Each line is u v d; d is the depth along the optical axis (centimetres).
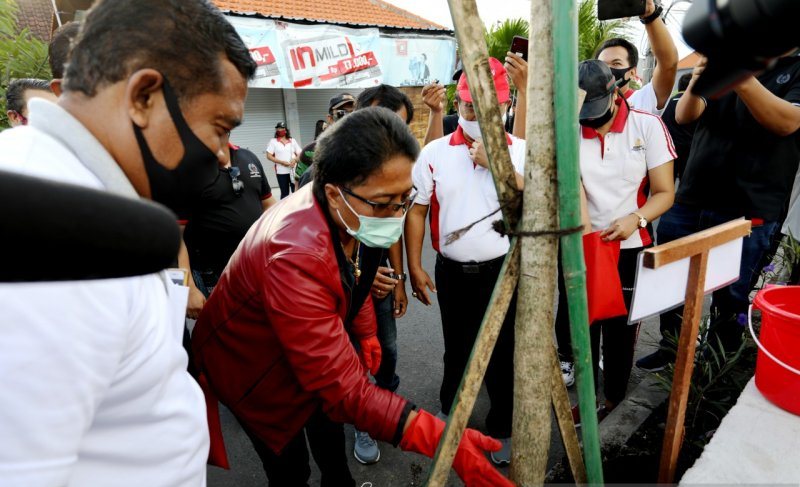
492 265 207
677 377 152
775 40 44
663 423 225
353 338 184
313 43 823
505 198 89
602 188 222
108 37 66
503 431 223
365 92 255
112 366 58
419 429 109
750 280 239
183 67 69
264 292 119
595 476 94
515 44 221
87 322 53
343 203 129
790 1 41
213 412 154
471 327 222
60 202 22
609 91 200
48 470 52
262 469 228
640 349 310
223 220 250
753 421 153
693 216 261
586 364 89
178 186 76
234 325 136
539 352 90
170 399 81
